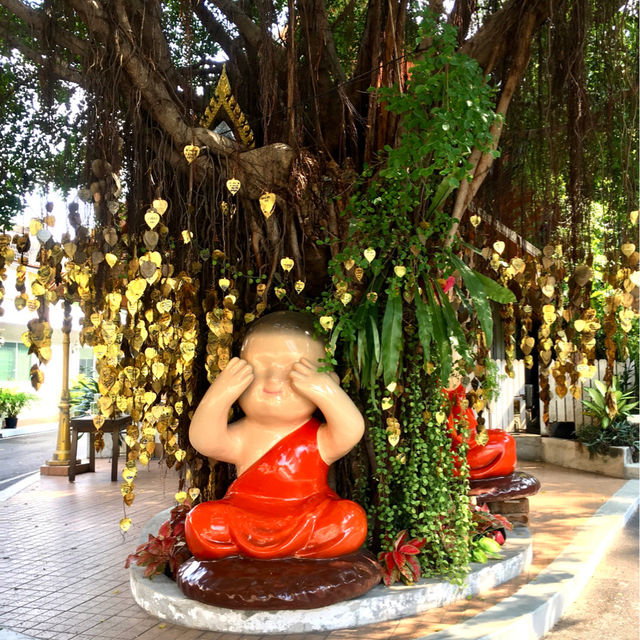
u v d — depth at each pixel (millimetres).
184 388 5430
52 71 4750
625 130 5633
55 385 26375
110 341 4305
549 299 5398
